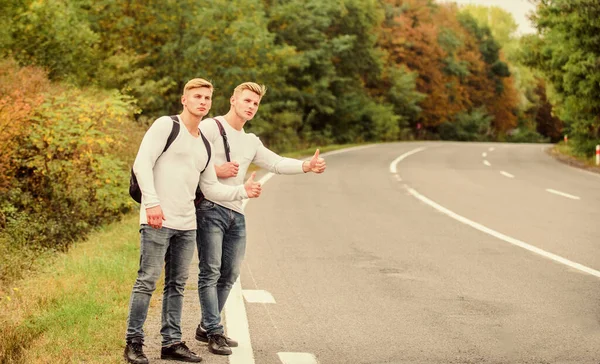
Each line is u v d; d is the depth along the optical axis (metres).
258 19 33.03
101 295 7.25
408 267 9.52
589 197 18.12
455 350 6.00
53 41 22.98
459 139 83.56
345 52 53.41
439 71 79.19
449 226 13.23
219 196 5.61
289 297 7.78
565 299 7.85
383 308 7.38
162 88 27.64
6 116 12.44
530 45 36.22
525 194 18.77
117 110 13.78
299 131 50.03
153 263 5.41
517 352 5.96
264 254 10.27
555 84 35.47
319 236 11.97
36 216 12.60
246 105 5.89
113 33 29.39
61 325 6.27
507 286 8.46
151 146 5.32
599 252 10.67
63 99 13.56
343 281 8.62
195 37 30.08
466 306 7.51
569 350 6.03
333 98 50.12
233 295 7.79
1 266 9.34
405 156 35.06
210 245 5.82
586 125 34.44
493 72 94.12
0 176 12.78
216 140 5.86
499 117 95.88
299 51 48.28
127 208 15.42
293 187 20.00
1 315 6.58
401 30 74.88
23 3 22.25
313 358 5.72
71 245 11.55
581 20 29.78
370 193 18.80
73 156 13.44
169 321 5.61
